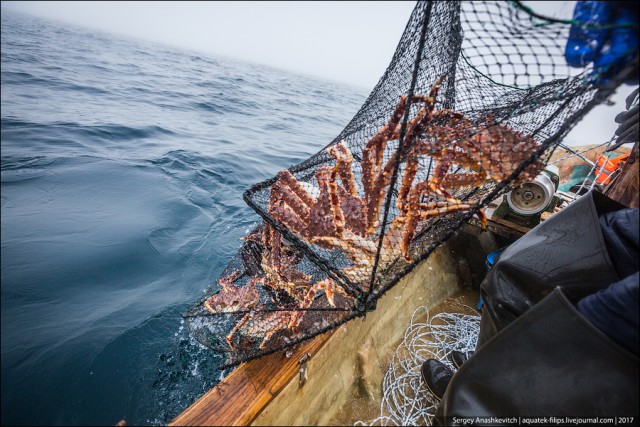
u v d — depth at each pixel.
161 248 4.75
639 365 1.20
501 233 3.31
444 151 1.69
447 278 3.45
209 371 3.16
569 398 1.36
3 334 2.88
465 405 1.66
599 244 1.61
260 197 2.65
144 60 30.00
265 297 2.91
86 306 3.53
